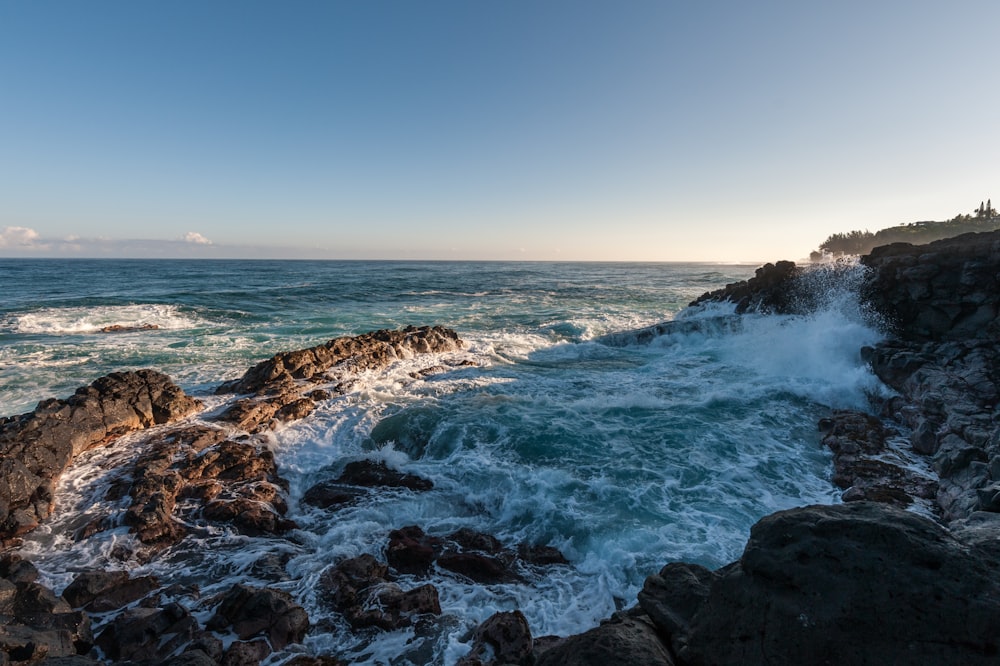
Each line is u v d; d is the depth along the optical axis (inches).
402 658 196.9
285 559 266.1
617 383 566.9
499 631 196.5
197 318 1015.6
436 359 663.8
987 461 307.1
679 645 156.9
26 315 947.3
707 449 388.5
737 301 900.6
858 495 314.7
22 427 334.6
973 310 533.0
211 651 188.5
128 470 335.3
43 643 179.3
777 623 136.7
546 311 1150.3
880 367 504.1
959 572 128.8
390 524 301.7
